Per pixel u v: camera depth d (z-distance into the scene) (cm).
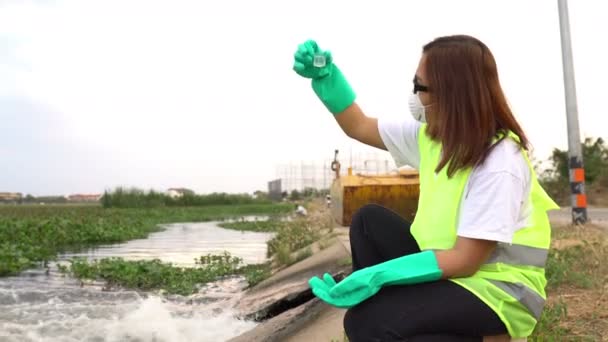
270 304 622
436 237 219
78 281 866
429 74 225
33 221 1905
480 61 219
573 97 1088
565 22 1097
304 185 6631
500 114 218
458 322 205
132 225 2181
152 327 570
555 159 2598
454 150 214
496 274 211
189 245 1488
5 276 918
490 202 205
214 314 635
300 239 1168
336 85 274
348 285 208
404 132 263
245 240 1644
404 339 206
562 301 398
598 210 1903
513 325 209
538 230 221
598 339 345
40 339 520
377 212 243
